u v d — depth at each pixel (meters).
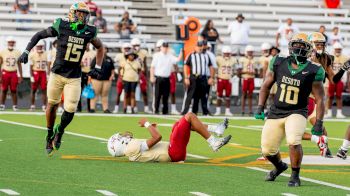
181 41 51.75
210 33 53.22
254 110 52.38
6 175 20.66
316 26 65.88
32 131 33.50
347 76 51.78
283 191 19.33
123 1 63.09
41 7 62.72
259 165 24.25
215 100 55.28
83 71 45.66
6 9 61.41
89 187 19.08
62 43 24.16
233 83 54.62
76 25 24.09
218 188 19.50
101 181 20.08
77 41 24.19
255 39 63.72
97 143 29.44
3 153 25.45
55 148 24.92
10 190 18.30
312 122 26.64
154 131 23.83
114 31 61.81
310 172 23.03
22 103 52.06
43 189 18.61
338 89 48.00
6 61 46.28
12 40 46.28
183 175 21.53
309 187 20.09
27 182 19.56
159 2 63.78
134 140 24.06
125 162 23.84
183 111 46.03
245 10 65.75
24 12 61.25
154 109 47.56
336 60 46.84
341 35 64.88
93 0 62.59
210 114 46.84
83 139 30.83
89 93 45.97
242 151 28.25
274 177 21.00
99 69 25.19
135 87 47.25
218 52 59.91
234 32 56.97
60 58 24.23
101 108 51.47
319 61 25.55
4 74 46.41
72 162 23.64
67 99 24.38
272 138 20.55
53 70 24.36
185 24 52.03
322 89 20.39
